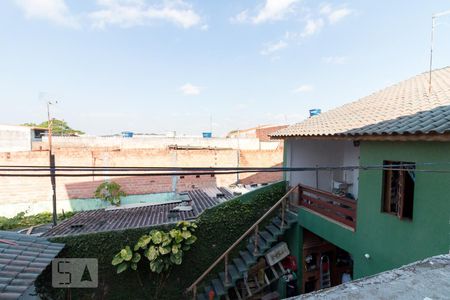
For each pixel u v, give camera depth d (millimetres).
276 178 18125
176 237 7238
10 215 13484
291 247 8539
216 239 8266
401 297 1154
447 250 4148
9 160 13484
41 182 14031
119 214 9484
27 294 6359
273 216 9023
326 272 8523
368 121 6121
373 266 5555
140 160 15633
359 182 5934
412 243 4727
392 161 5160
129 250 7004
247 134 32312
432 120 4539
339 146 10000
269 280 8250
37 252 5941
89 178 14820
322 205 7277
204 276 7684
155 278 7547
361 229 5863
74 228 7891
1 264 5141
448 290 1213
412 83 9031
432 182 4375
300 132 7785
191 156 16453
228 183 17094
